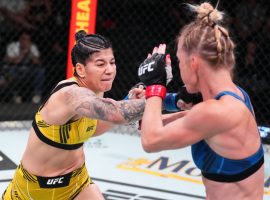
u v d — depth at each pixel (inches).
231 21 400.2
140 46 421.1
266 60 390.3
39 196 182.4
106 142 360.8
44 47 438.9
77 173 184.4
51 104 162.9
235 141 122.6
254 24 398.9
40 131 169.3
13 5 454.0
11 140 357.7
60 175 179.5
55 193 182.9
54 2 436.1
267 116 386.9
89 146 350.3
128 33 425.7
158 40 421.1
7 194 190.5
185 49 126.0
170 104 153.4
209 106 120.0
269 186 293.3
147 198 268.7
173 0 417.7
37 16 436.8
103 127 192.7
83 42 164.1
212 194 132.3
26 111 423.2
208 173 130.8
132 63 420.2
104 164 316.5
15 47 433.1
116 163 319.6
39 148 172.1
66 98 158.4
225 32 125.3
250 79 390.3
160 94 131.5
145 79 134.3
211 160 128.7
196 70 125.1
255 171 128.0
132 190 278.5
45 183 178.7
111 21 431.8
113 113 153.1
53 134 167.6
